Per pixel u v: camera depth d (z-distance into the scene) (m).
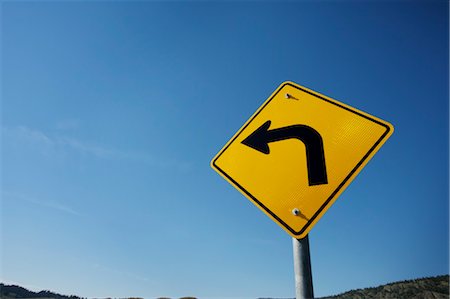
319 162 2.55
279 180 2.57
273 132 2.82
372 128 2.58
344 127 2.65
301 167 2.57
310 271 2.21
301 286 2.15
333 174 2.47
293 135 2.73
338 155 2.54
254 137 2.86
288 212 2.43
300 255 2.25
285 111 2.89
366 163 2.46
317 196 2.43
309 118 2.78
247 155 2.80
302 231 2.32
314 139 2.66
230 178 2.76
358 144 2.55
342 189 2.41
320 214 2.36
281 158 2.66
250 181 2.67
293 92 2.97
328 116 2.74
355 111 2.70
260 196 2.57
